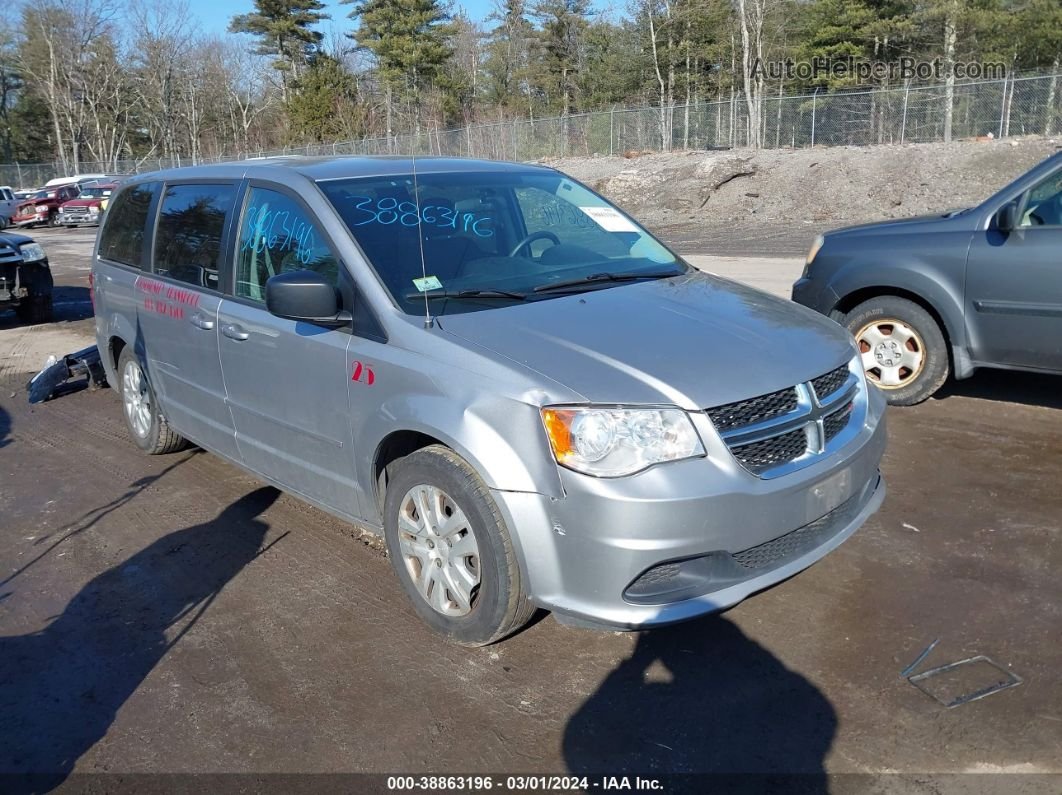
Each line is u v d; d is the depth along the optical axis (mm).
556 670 3348
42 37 62500
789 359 3322
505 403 3096
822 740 2887
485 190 4422
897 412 5996
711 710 3064
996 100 26094
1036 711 2951
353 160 4516
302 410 4008
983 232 5512
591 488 2934
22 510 5211
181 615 3904
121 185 6078
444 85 53938
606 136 32938
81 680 3465
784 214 22406
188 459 5906
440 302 3637
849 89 39312
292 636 3682
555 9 53938
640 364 3137
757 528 3053
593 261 4238
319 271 3924
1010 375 6688
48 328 11359
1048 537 4121
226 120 70625
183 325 4855
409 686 3297
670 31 45406
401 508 3578
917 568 3918
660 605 2986
